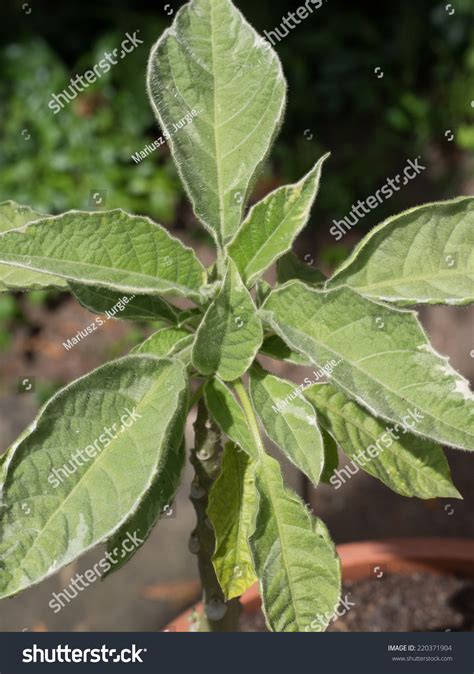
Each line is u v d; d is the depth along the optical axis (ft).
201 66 2.84
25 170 7.59
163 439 2.49
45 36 8.38
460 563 3.94
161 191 7.56
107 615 4.41
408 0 8.37
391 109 8.00
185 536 4.74
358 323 2.54
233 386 2.81
